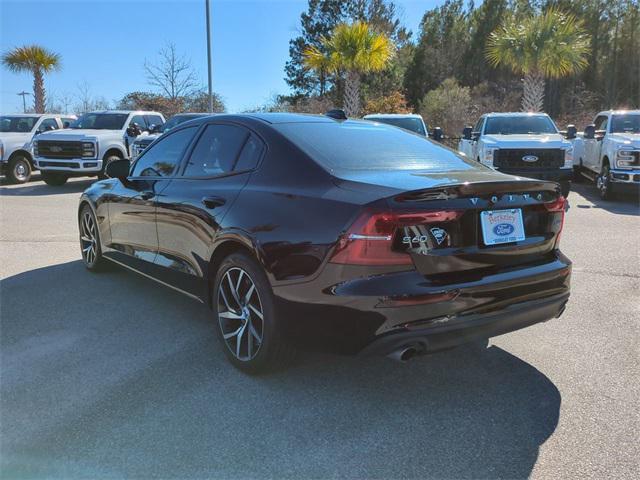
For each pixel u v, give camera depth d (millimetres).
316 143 3801
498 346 4227
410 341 2994
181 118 15867
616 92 46188
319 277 3141
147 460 2781
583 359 3990
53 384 3578
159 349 4145
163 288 5699
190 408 3277
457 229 3152
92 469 2709
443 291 3035
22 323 4684
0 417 3178
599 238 8141
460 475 2672
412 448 2891
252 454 2830
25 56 27438
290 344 3408
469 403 3363
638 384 3604
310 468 2725
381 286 2973
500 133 13344
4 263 6707
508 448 2893
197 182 4328
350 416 3207
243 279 3697
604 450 2873
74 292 5555
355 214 3037
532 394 3479
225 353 3893
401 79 41469
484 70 48500
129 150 15711
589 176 14609
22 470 2699
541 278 3445
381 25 42844
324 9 42625
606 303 5211
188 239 4273
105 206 5664
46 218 10047
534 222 3568
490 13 47906
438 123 30656
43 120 17500
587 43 21859
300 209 3346
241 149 4086
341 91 38156
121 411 3242
